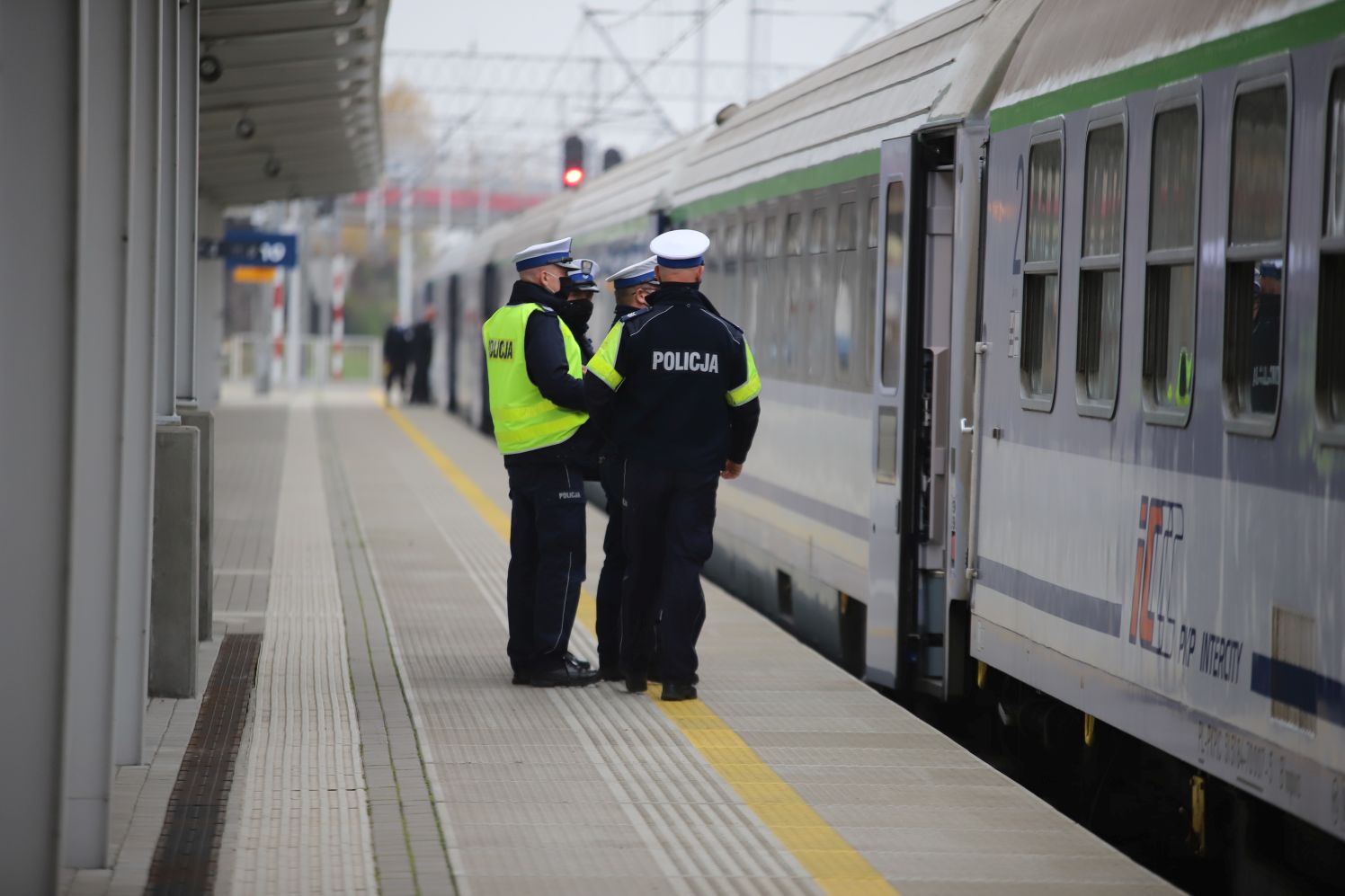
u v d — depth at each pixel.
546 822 20.92
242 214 173.25
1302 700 17.50
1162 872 25.30
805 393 38.31
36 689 16.62
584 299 29.62
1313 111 17.59
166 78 29.70
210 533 33.62
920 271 30.47
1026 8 28.03
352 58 59.81
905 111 31.31
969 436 28.16
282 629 35.53
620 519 29.55
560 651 29.36
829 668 31.78
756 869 19.08
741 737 25.84
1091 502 23.23
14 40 16.25
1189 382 20.36
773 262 41.34
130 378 23.22
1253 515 18.64
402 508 62.69
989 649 27.12
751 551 44.19
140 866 18.66
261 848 19.58
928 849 19.95
